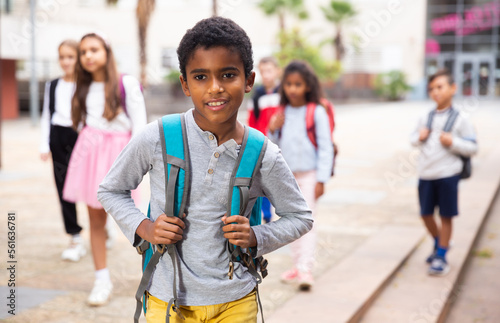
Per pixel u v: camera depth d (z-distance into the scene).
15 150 11.59
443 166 4.11
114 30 30.67
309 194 3.73
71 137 4.09
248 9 32.84
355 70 33.16
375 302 3.68
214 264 1.70
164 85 22.92
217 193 1.67
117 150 3.44
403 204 6.68
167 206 1.63
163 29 31.86
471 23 33.72
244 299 1.78
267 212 4.27
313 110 3.72
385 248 4.70
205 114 1.61
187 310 1.75
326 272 4.05
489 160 9.77
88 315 3.21
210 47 1.56
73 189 3.41
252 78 1.73
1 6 18.00
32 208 6.14
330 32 32.62
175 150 1.66
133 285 3.73
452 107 4.22
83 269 4.06
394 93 32.38
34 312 3.21
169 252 1.66
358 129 16.64
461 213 6.00
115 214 1.75
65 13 27.50
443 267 4.20
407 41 33.03
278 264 4.31
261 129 4.19
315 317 3.16
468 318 3.71
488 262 4.88
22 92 23.58
